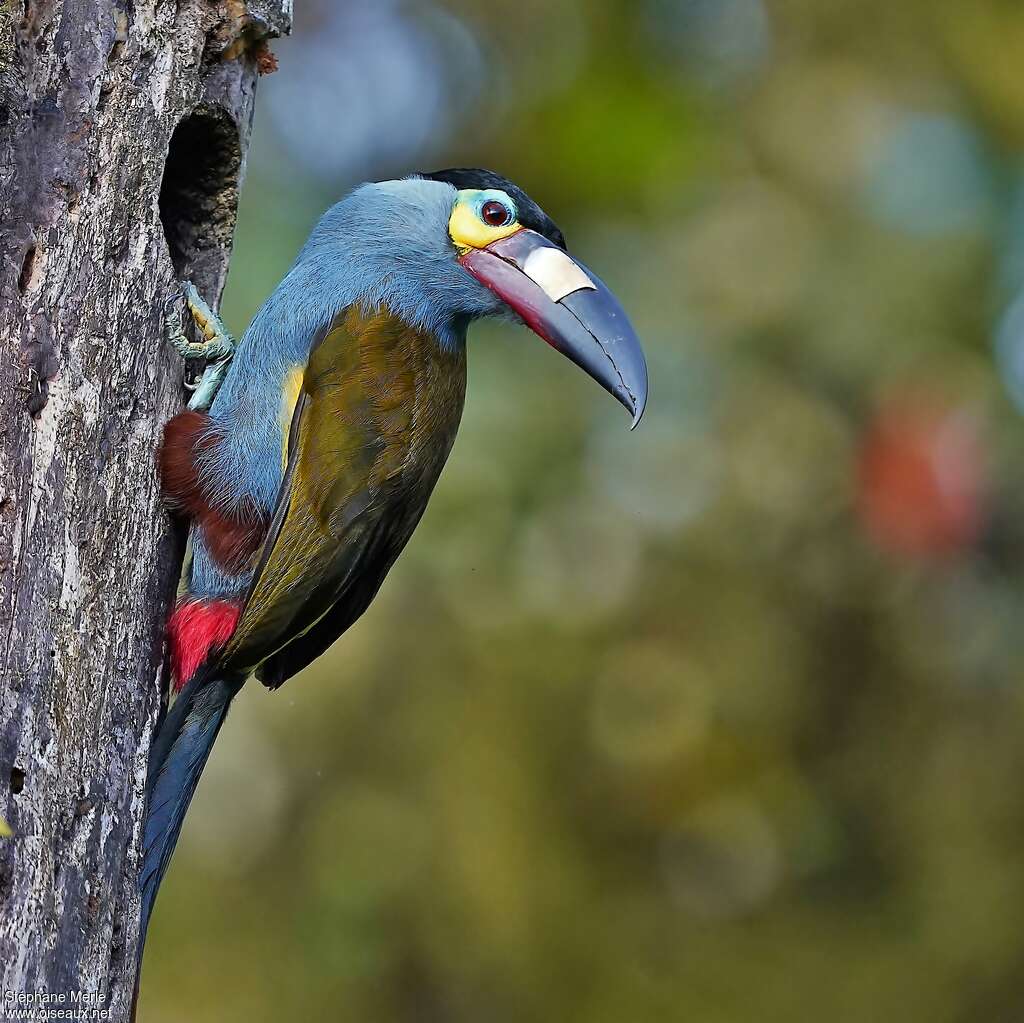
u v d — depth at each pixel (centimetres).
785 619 1343
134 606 724
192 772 735
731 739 1323
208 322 789
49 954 654
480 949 1247
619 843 1302
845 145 1369
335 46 1358
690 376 1333
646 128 1310
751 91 1380
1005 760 1348
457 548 1262
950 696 1360
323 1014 1231
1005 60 1373
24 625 676
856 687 1361
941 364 1326
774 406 1328
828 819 1345
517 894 1255
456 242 873
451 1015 1248
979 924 1304
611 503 1312
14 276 701
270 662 855
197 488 751
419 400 838
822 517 1330
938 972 1295
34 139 715
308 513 790
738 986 1284
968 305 1344
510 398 1291
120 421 724
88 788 685
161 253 746
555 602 1310
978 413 1324
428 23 1361
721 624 1330
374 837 1259
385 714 1273
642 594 1330
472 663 1284
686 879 1317
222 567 768
